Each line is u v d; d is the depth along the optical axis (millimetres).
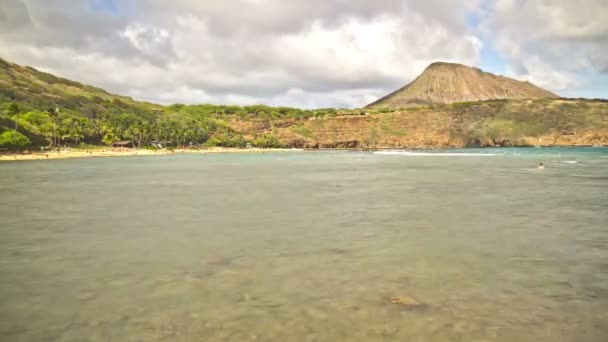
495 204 26172
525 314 8977
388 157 122688
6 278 11523
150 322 8625
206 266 12578
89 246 15203
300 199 28953
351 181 43812
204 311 9156
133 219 21000
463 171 60062
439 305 9469
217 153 173625
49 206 25781
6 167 72688
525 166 72875
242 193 32812
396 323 8516
